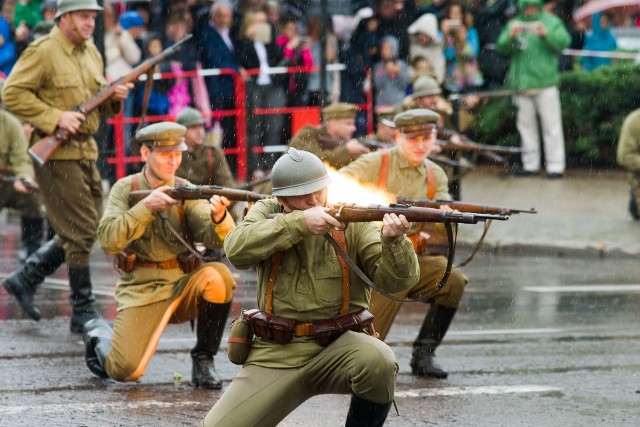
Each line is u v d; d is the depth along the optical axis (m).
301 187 13.68
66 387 19.84
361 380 13.55
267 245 13.55
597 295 30.33
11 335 24.12
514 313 27.81
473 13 47.12
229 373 21.23
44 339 23.80
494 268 34.91
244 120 42.94
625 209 42.84
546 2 46.81
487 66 47.38
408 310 27.98
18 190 30.78
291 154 13.84
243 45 42.72
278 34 43.44
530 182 47.34
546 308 28.48
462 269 34.53
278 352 13.88
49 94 24.58
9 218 44.00
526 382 20.84
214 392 19.70
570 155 49.50
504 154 48.47
